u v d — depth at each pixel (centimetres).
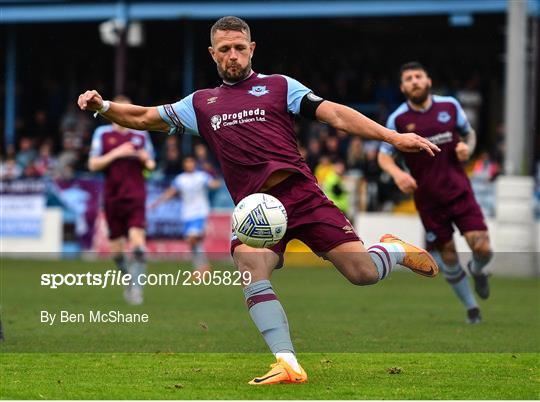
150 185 7538
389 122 3969
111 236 4894
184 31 10375
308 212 2603
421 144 2469
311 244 2638
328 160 7519
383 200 7619
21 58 10688
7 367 2827
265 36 10306
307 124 8925
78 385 2523
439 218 3938
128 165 4850
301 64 10056
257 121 2605
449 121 3897
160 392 2411
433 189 3909
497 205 6612
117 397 2347
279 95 2623
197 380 2598
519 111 6619
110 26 8638
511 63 6625
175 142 8275
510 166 6575
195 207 6531
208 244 7444
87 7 8781
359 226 7156
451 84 9500
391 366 2867
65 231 7656
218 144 2634
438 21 9562
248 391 2417
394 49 10250
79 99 2633
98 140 4859
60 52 10694
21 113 10500
